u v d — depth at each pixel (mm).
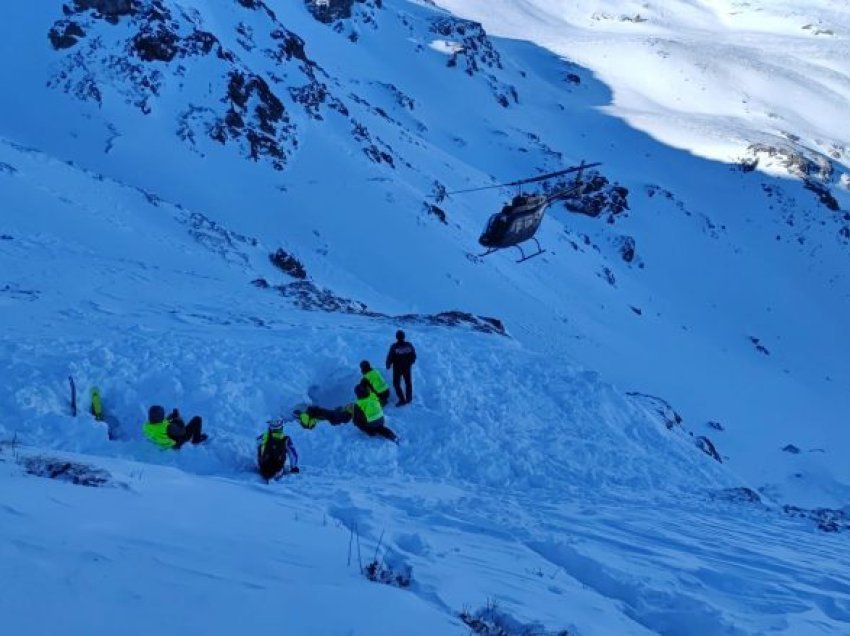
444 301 61000
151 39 69375
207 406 15070
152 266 29578
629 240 103875
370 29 140250
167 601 4688
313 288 31250
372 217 66750
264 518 7738
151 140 64375
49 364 15203
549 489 14172
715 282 104562
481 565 7875
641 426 18031
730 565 9359
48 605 4352
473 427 15805
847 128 160125
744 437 64250
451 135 119125
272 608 4828
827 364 93938
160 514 6855
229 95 69625
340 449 14406
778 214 119125
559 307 70562
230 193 63781
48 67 66625
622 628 6625
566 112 146000
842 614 7949
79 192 42938
